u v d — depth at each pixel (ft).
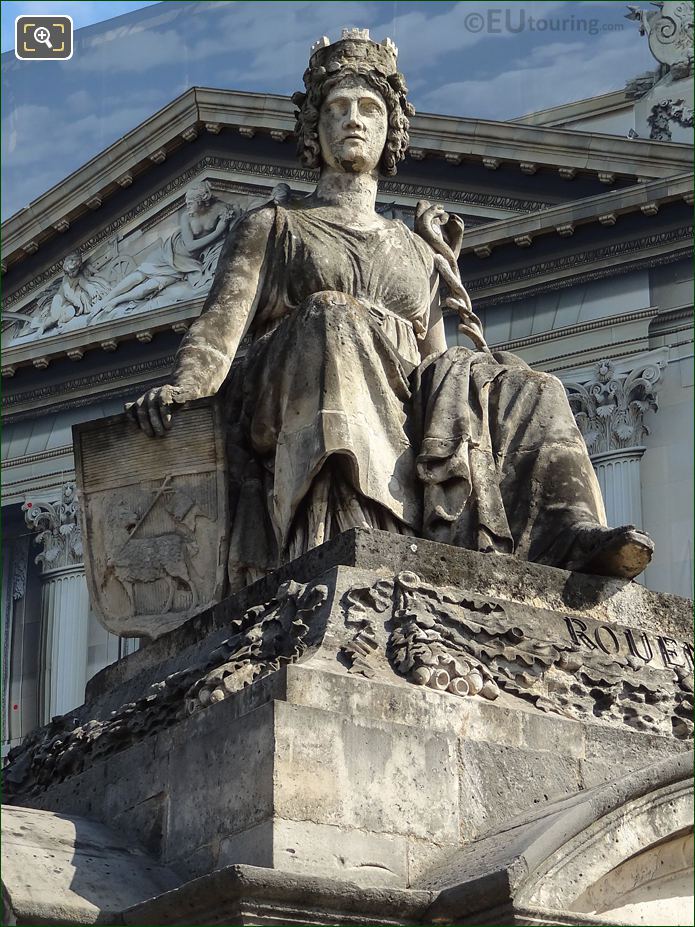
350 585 29.30
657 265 90.27
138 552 33.78
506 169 92.53
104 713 33.71
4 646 94.68
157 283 98.68
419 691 27.86
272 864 25.72
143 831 28.81
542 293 91.66
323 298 33.17
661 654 31.27
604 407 88.84
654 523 85.87
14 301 101.76
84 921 25.85
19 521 97.04
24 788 33.42
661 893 26.30
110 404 98.58
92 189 99.30
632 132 90.53
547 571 31.17
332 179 37.17
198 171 98.48
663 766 26.37
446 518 31.76
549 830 25.29
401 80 37.60
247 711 27.50
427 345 36.99
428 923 25.12
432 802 27.17
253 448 33.94
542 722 28.68
